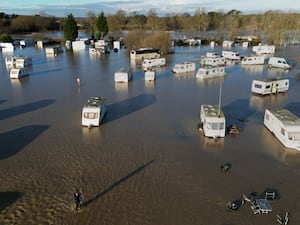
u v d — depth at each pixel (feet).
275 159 75.97
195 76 178.50
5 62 220.84
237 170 70.85
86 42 359.46
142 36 298.76
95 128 95.66
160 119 103.60
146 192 62.34
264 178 67.56
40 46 334.24
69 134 91.15
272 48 275.59
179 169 71.26
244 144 84.12
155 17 520.01
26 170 70.74
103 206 57.93
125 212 56.34
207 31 513.86
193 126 96.89
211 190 63.10
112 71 193.77
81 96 133.08
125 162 74.38
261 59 222.07
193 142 85.46
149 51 251.60
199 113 109.50
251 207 57.47
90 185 64.75
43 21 544.62
